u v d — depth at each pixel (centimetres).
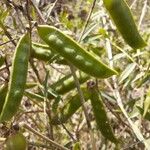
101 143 44
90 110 45
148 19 58
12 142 28
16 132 28
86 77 34
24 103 44
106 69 27
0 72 38
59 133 45
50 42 27
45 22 33
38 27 27
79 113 48
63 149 32
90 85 34
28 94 35
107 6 28
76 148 32
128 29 29
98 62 27
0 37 39
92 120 46
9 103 26
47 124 38
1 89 31
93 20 44
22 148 28
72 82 34
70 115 35
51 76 47
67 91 34
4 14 36
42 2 46
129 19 29
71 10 58
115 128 45
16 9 31
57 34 27
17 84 26
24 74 26
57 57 32
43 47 32
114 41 44
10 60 39
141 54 41
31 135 43
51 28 27
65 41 27
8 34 33
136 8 58
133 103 40
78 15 58
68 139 45
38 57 32
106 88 46
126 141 44
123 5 28
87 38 37
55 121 36
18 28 39
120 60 45
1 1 38
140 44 29
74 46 27
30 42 27
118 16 28
